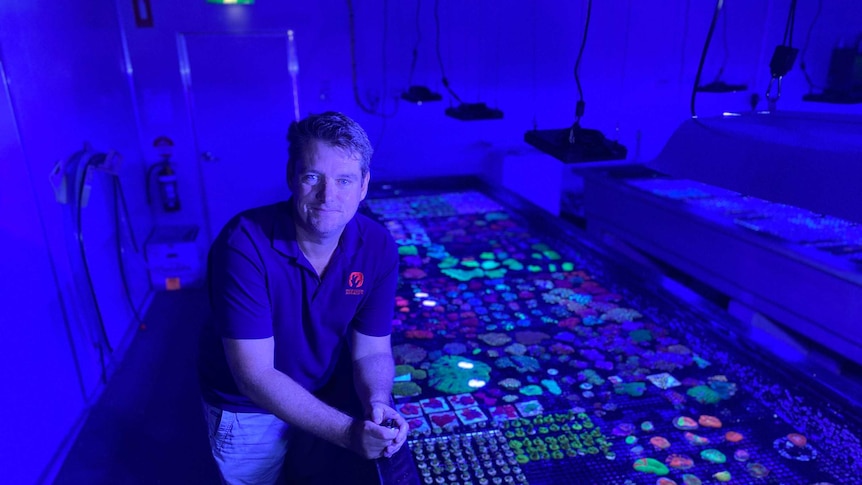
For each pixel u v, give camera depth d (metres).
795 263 2.82
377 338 1.58
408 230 3.73
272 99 4.54
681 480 1.56
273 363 1.43
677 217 3.60
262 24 4.36
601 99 5.14
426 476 1.57
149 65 4.26
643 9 4.95
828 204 1.15
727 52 5.13
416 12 4.59
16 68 2.49
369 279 1.46
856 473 1.57
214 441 1.67
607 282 2.87
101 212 3.45
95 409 2.99
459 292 2.80
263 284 1.33
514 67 4.91
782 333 3.04
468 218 3.98
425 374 2.08
